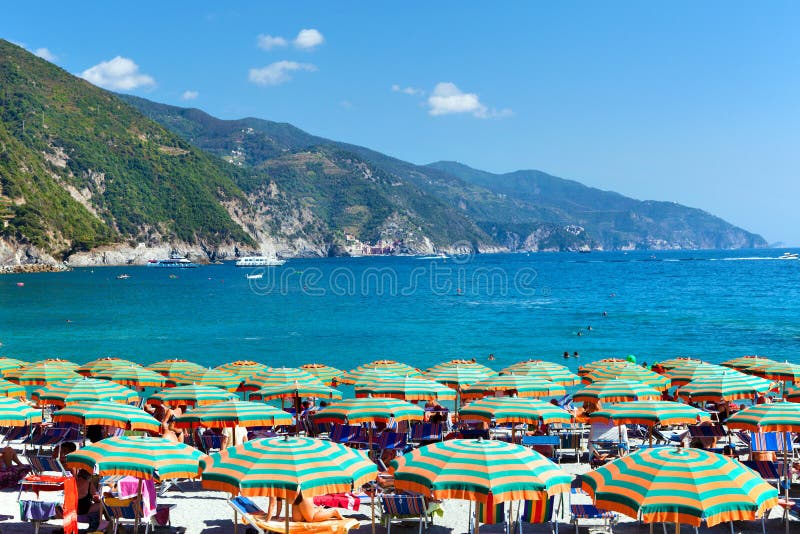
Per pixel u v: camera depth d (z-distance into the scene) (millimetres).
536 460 11633
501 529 14469
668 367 26391
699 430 18625
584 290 122000
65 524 12836
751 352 47469
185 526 14477
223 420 16438
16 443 21312
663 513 10203
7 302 98750
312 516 12852
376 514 14742
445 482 11133
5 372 25625
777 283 134375
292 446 11703
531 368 24969
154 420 16312
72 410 16188
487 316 74938
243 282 166375
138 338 57625
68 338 57719
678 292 111750
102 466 12125
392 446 18531
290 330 63000
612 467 11234
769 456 16750
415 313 79625
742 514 10219
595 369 25609
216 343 54438
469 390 21609
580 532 14188
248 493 11031
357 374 23297
